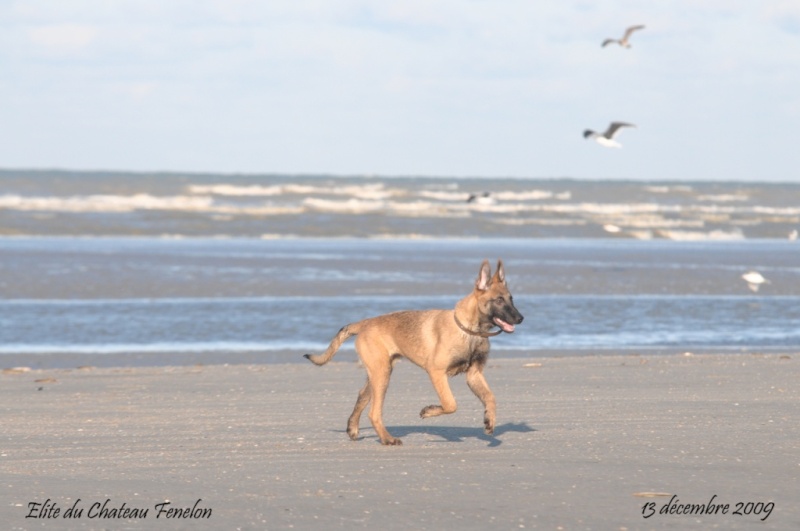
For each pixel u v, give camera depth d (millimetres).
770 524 7188
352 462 9578
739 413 12102
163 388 15203
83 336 21984
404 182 145625
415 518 7414
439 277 33094
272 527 7203
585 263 38594
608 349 20750
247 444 10594
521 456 9750
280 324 23750
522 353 20109
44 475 9055
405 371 16750
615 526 7164
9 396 14531
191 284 30297
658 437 10562
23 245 42875
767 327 24141
